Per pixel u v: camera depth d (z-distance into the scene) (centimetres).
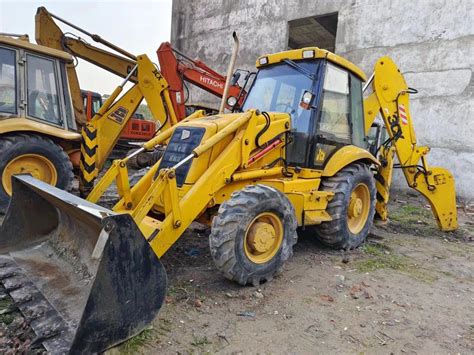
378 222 580
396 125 527
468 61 885
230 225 305
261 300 309
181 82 685
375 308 311
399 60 983
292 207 350
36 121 552
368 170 474
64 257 302
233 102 470
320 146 425
